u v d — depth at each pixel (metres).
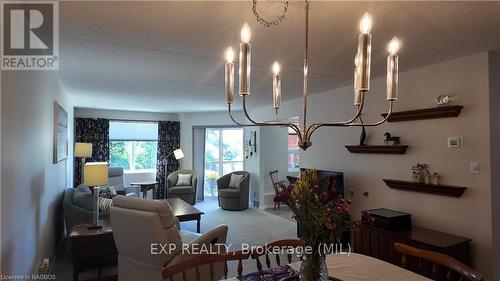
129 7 1.84
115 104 6.25
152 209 2.41
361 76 1.15
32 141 2.33
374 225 3.23
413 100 3.32
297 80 3.88
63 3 1.79
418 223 3.26
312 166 4.99
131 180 7.53
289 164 7.67
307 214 1.21
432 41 2.44
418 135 3.27
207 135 8.19
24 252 2.08
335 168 4.50
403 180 3.42
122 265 2.68
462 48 2.61
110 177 6.71
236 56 2.82
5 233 1.63
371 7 1.83
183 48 2.63
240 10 1.89
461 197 2.87
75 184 6.64
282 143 7.33
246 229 5.05
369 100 3.87
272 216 6.02
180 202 4.95
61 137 3.88
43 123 2.78
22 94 2.03
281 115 5.84
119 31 2.24
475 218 2.76
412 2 1.76
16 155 1.87
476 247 2.74
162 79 3.87
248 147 7.43
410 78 3.36
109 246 2.85
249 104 6.20
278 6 1.83
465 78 2.84
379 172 3.75
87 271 3.19
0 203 1.54
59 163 3.93
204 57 2.91
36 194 2.48
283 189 1.33
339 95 4.43
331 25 2.12
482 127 2.71
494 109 2.70
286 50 2.68
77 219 3.41
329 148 4.62
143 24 2.11
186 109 7.16
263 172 7.02
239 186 6.59
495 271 2.65
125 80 3.93
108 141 7.14
